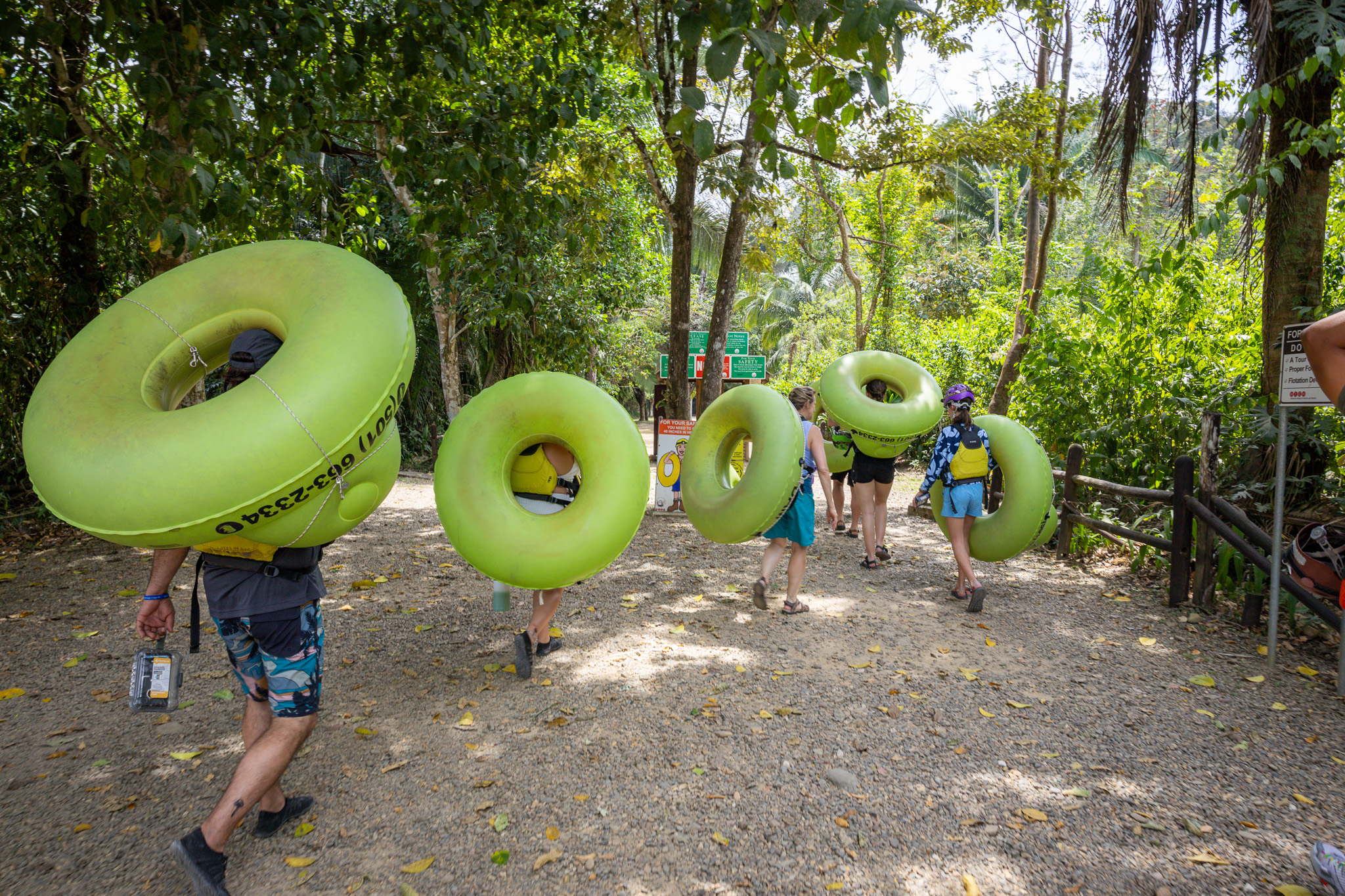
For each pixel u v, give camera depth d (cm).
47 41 443
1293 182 552
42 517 827
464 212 568
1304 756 329
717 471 598
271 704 244
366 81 561
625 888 244
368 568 657
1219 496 550
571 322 1417
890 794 299
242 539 240
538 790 301
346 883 246
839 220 1448
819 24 231
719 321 999
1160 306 715
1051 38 923
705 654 452
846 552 733
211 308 255
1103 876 250
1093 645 470
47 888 243
